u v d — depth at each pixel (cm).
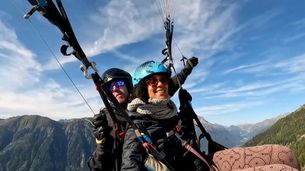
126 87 150
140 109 109
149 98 112
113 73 148
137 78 115
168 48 137
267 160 114
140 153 101
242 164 117
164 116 110
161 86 111
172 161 104
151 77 112
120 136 117
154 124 108
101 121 126
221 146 132
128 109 114
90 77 105
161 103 109
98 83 106
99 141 126
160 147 104
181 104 125
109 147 126
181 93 126
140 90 112
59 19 94
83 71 105
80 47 100
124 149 103
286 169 88
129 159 99
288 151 115
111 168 127
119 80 148
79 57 102
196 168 108
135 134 103
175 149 106
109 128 127
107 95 105
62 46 99
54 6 92
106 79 148
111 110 117
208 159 115
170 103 114
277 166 90
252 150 119
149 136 102
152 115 108
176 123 113
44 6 90
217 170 113
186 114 123
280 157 113
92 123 128
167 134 108
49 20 93
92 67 104
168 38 137
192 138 117
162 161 99
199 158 109
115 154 120
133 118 111
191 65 154
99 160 126
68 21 95
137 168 98
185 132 117
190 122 123
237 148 124
